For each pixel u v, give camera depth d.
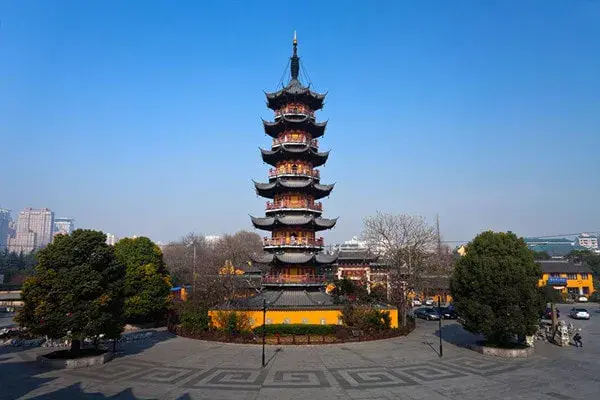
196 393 27.81
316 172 62.53
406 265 67.50
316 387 29.42
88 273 36.03
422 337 51.56
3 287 96.44
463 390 28.52
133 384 29.88
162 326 64.50
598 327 60.56
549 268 116.88
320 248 59.78
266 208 61.75
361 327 50.44
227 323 49.78
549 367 35.03
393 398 26.92
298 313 52.50
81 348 40.06
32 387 28.88
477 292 40.59
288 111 62.31
